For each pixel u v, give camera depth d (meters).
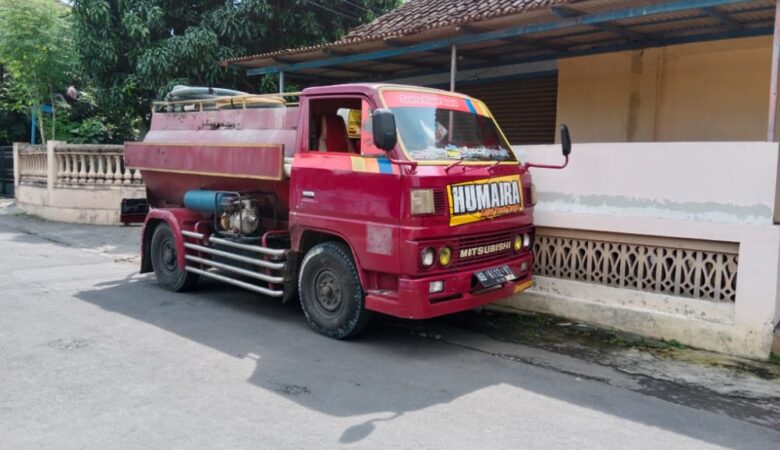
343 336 6.06
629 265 6.49
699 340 5.91
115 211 14.41
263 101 7.54
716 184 5.78
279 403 4.54
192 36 13.51
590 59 9.62
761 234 5.50
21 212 16.55
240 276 8.02
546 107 10.46
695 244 5.98
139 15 13.99
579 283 6.77
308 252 6.30
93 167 14.53
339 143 6.48
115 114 16.36
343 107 6.23
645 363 5.58
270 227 7.34
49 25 16.19
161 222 8.30
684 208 5.98
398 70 11.44
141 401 4.51
